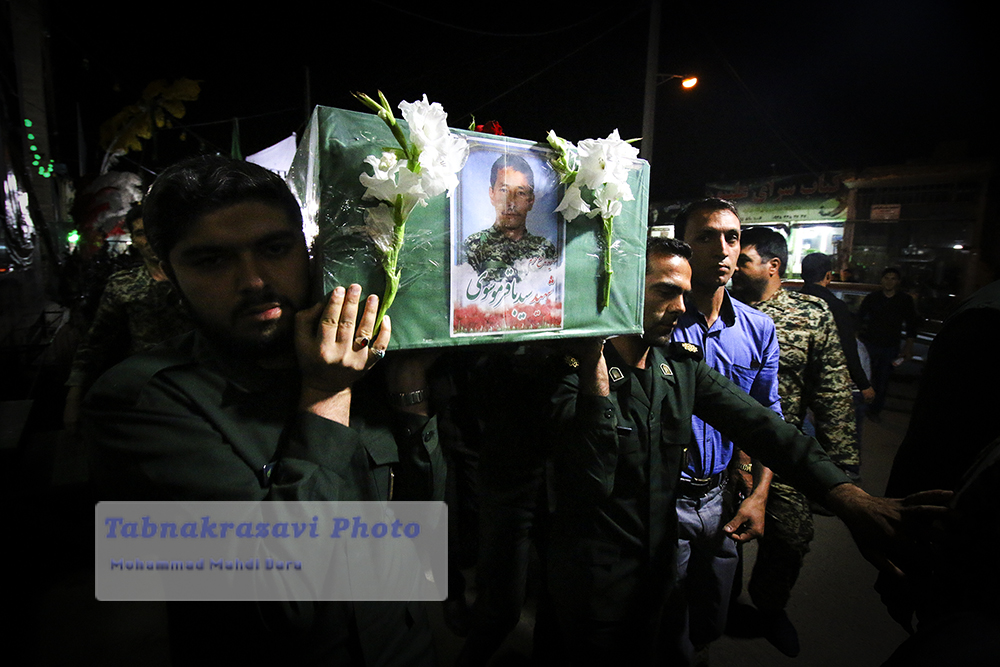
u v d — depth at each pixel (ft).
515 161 3.61
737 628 8.39
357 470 3.40
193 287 3.00
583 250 3.97
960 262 30.63
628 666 5.50
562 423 5.10
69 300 21.24
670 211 48.03
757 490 6.80
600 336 4.22
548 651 6.68
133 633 8.06
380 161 2.95
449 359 4.34
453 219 3.41
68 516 9.82
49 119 27.40
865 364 13.15
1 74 22.15
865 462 14.98
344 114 3.08
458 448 7.13
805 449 4.77
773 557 7.70
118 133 26.00
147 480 2.98
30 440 11.91
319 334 3.03
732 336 6.88
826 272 11.62
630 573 5.20
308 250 3.47
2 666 7.37
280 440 3.26
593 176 3.64
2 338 16.26
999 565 2.50
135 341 8.71
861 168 36.65
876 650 7.97
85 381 8.79
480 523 5.96
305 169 3.69
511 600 5.85
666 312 5.02
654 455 5.16
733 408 5.27
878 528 3.90
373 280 3.18
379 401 3.91
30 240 23.63
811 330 7.97
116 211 16.69
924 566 3.50
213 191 2.88
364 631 3.46
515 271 3.67
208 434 3.09
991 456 2.82
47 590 9.02
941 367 4.05
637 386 5.14
